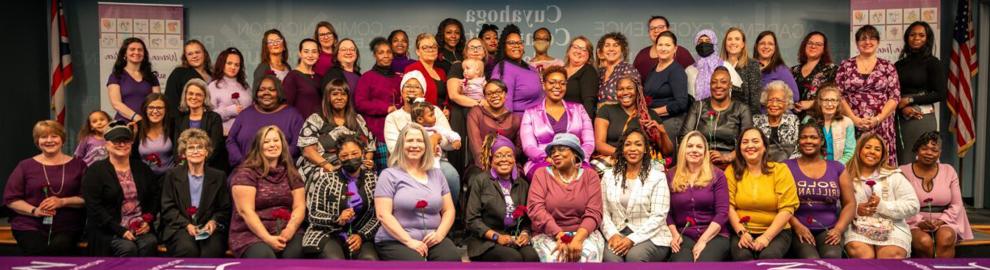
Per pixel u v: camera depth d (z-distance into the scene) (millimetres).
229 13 9375
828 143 7070
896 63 8180
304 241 6211
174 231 6324
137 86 7844
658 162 6598
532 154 6863
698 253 6234
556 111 7051
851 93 7781
